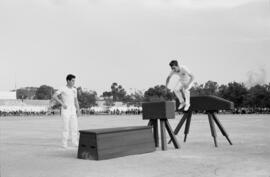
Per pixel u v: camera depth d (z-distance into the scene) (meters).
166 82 13.02
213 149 11.53
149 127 11.04
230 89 99.88
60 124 33.66
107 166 8.50
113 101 179.12
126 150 10.20
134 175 7.32
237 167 8.09
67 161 9.42
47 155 10.73
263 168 7.93
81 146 9.94
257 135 16.48
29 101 149.62
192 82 12.70
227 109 12.20
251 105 95.81
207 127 23.77
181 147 12.16
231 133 17.72
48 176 7.35
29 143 14.55
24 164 8.98
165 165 8.52
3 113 113.69
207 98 12.54
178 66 12.70
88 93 151.00
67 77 12.50
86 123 33.16
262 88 93.69
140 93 159.88
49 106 136.88
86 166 8.55
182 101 13.01
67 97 12.51
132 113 114.38
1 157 10.33
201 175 7.19
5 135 19.03
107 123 32.59
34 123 36.38
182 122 13.53
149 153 10.74
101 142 9.58
